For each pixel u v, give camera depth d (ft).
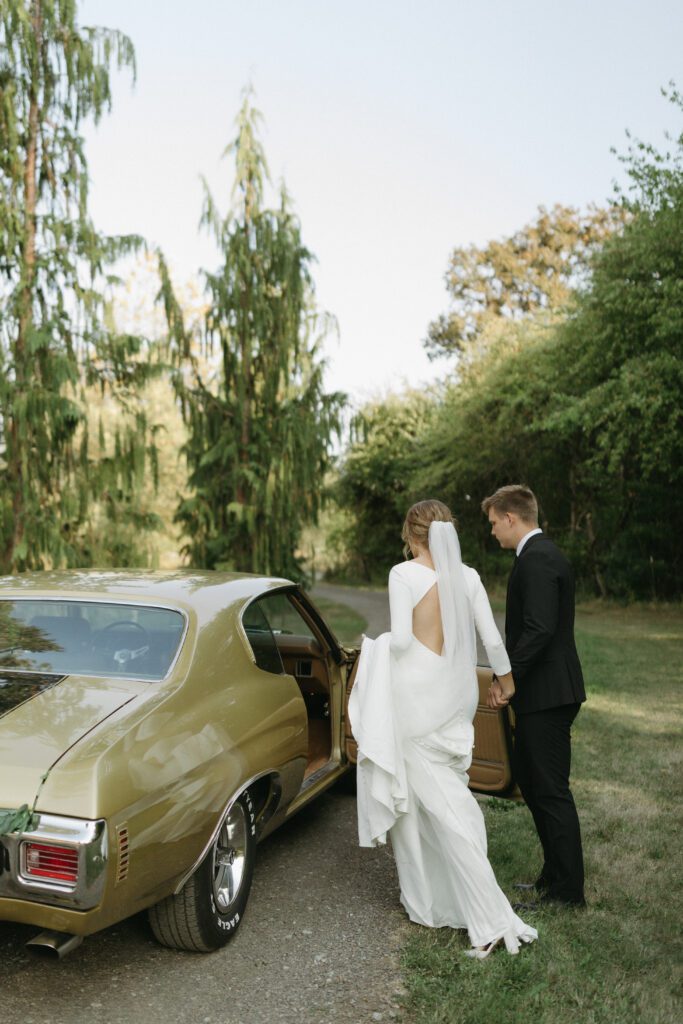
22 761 8.85
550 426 60.44
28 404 32.37
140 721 9.82
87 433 34.55
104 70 34.58
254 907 12.59
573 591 12.73
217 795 10.46
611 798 17.98
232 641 12.50
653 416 53.01
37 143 34.99
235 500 43.91
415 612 12.00
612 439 64.08
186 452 44.65
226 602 13.12
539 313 90.68
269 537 44.01
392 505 131.85
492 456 86.43
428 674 11.75
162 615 12.09
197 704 11.00
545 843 12.98
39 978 10.22
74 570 14.76
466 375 101.86
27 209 34.12
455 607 11.86
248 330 43.83
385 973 10.58
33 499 33.37
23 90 33.99
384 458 128.06
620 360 58.08
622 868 14.16
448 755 11.79
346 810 17.60
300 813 17.35
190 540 45.68
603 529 79.36
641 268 53.06
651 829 16.17
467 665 11.91
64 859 8.39
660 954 11.19
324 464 44.80
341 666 16.92
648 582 73.82
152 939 11.39
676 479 66.95
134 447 35.24
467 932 11.80
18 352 33.30
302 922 12.08
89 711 9.86
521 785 13.03
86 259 34.12
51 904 8.48
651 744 22.68
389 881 13.76
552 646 12.52
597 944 11.32
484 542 96.53
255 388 45.24
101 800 8.59
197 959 10.85
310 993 10.04
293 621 17.52
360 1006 9.77
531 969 10.54
